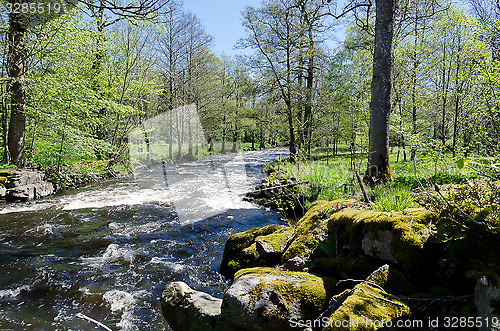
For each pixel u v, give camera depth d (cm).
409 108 1691
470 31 1088
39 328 296
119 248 518
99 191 973
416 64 1526
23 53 1057
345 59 1814
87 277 408
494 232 193
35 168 1079
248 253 384
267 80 1830
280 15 1716
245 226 627
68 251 505
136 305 338
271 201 761
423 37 1549
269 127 2614
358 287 211
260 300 224
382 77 633
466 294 188
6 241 546
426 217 244
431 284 211
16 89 1067
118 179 1184
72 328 296
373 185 583
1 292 366
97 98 1385
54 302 346
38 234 585
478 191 215
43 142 1200
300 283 242
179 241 549
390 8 628
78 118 1314
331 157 1952
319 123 1789
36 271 425
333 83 1875
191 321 258
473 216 206
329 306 216
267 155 2142
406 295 205
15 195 833
